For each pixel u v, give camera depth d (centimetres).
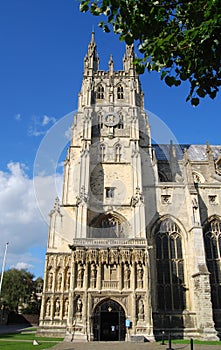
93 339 4334
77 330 4341
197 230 5372
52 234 5684
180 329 4897
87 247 4838
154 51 1222
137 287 4647
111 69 7500
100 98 7112
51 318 5047
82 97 7169
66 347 3425
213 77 1294
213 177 6750
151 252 5469
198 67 1280
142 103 7131
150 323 4412
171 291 5250
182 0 1234
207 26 1126
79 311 4484
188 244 5531
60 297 5219
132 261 4791
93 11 1309
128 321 4394
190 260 5403
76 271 4728
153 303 5094
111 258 4797
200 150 7900
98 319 4528
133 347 3512
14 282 10656
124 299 4591
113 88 7175
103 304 4619
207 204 5941
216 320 5109
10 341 3969
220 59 1223
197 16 1197
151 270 5325
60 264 5456
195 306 5041
